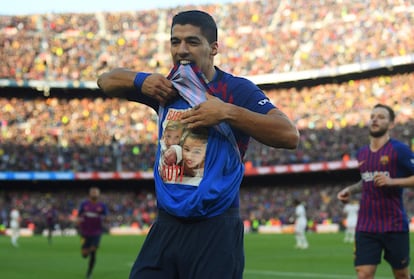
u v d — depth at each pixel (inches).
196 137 145.5
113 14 2399.1
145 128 2080.5
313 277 553.6
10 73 2070.6
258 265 681.0
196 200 141.9
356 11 2117.4
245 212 1866.4
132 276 149.9
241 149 151.7
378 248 298.2
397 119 1828.2
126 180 2118.6
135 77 153.4
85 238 593.0
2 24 2272.4
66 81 2101.4
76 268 685.3
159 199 148.3
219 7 2381.9
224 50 2206.0
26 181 2090.3
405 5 2049.7
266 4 2325.3
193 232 145.0
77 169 1966.0
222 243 144.2
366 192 301.7
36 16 2333.9
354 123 1895.9
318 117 1968.5
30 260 806.5
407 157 295.7
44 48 2202.3
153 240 150.4
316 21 2167.8
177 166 145.7
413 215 1600.6
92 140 2046.0
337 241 1189.7
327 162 1808.6
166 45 2284.7
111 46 2266.2
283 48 2130.9
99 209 603.8
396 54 1889.8
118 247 1091.3
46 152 1994.3
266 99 147.4
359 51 1966.0
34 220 1876.2
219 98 146.9
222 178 145.9
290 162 1875.0
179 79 146.3
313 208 1820.9
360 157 306.7
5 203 1982.0
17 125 2057.1
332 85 2034.9
